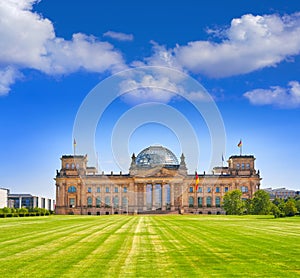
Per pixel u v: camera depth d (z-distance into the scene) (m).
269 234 51.16
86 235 49.88
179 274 24.50
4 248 36.19
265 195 144.75
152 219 104.19
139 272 25.06
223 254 32.41
